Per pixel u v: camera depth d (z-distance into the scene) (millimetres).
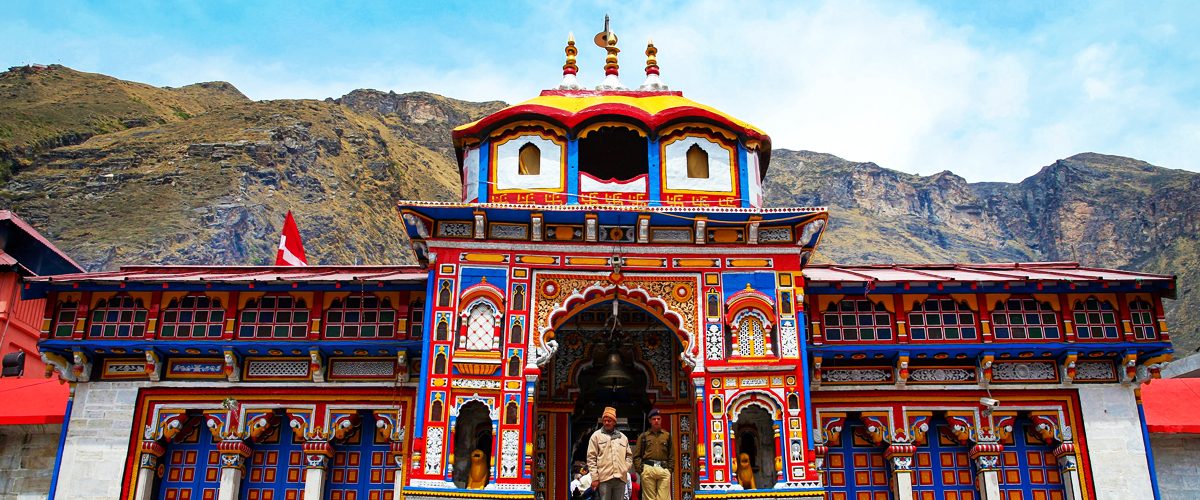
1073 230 138125
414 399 17828
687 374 18953
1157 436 19125
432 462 15172
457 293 16234
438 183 124938
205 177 87062
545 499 18281
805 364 16125
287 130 103750
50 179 85625
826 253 120188
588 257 16641
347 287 17953
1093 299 18438
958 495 17953
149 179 85750
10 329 24969
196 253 73938
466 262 16438
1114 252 130125
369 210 103500
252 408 17938
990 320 18250
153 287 18078
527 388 15719
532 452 15969
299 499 17672
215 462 17891
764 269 16734
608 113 17641
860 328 18250
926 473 18078
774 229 17031
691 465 18312
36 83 114375
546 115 17734
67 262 29547
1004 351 17891
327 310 18219
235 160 91750
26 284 17906
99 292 18250
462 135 18141
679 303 16516
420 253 17281
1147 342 17984
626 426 19656
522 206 16312
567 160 17641
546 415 18859
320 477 17531
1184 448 19109
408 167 123938
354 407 17891
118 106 111938
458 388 15656
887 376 18328
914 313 18328
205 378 18125
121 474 17438
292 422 17828
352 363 18156
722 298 16531
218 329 18078
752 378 16062
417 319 18078
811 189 141125
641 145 20188
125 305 18234
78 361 17797
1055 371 18375
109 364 18219
